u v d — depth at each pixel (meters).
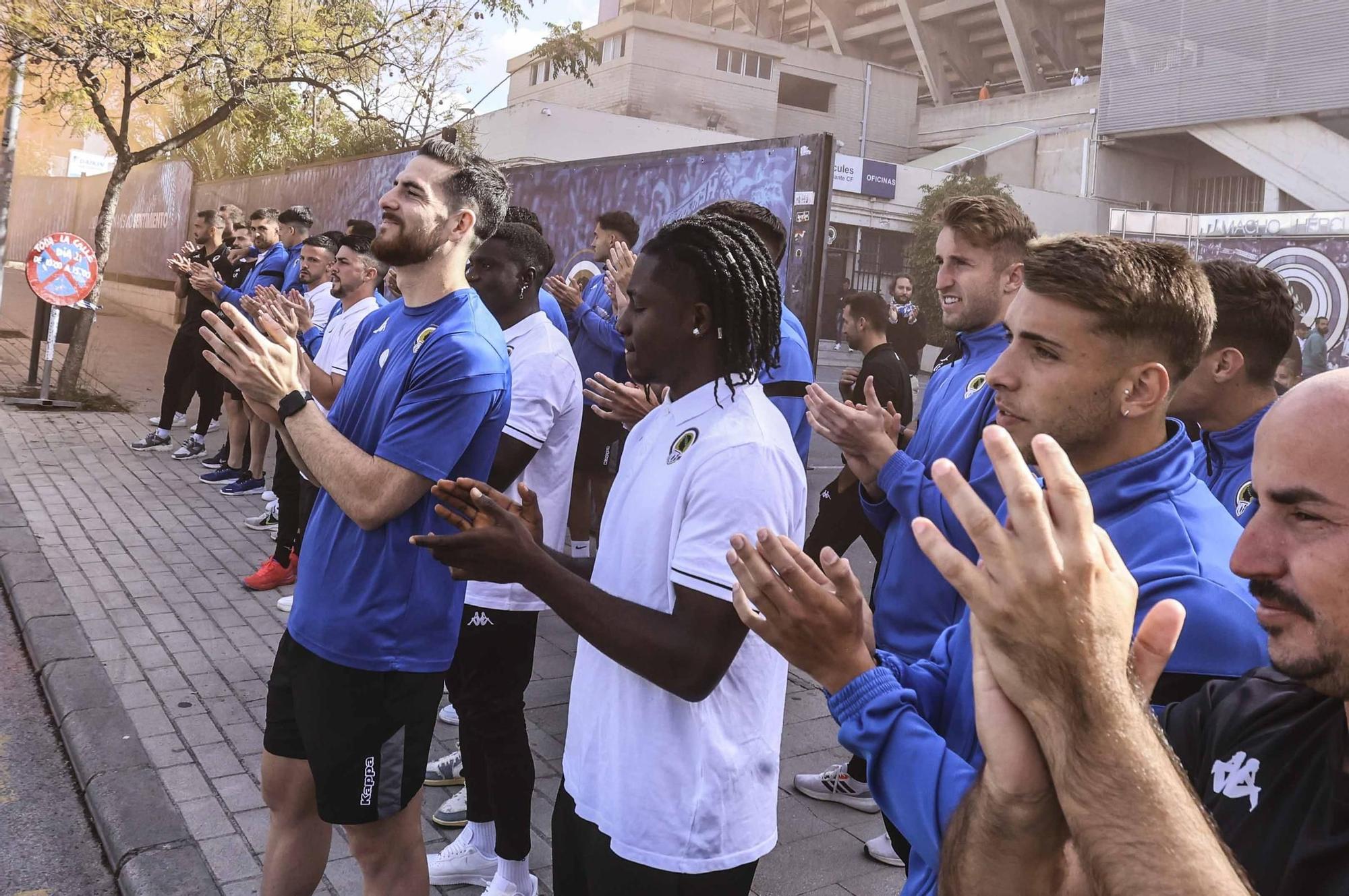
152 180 21.16
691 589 1.62
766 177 6.18
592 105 38.50
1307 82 26.61
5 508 6.84
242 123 15.51
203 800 3.40
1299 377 4.00
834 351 23.05
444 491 1.74
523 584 1.65
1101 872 0.77
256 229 7.87
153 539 6.45
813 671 1.26
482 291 3.09
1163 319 1.42
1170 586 1.33
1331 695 0.92
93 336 17.33
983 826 0.94
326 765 2.29
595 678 1.84
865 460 2.50
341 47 11.93
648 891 1.71
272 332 2.30
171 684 4.32
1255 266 2.30
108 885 3.04
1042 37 42.53
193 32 10.71
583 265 6.12
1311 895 0.94
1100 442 1.49
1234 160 28.72
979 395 2.40
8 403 10.55
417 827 2.48
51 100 12.36
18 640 4.88
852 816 3.50
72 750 3.77
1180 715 1.19
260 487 7.85
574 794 1.86
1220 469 2.36
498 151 21.67
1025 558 0.81
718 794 1.72
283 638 2.44
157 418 10.72
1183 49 29.11
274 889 2.44
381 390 2.40
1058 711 0.81
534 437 3.00
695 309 1.78
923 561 2.29
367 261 4.73
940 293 2.68
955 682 1.38
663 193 7.17
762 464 1.68
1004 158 31.81
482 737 2.85
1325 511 0.91
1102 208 30.05
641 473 1.84
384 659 2.28
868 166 25.41
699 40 37.16
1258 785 1.04
